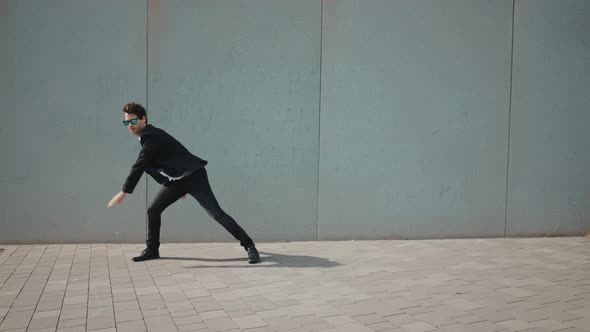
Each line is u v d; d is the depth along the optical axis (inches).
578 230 259.0
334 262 203.2
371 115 248.2
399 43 248.1
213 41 237.8
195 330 128.4
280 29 241.4
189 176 197.5
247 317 138.2
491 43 252.5
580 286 168.2
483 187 254.7
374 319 136.3
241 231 201.3
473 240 250.1
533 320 134.9
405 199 251.4
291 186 245.3
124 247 229.9
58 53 229.5
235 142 241.1
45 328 130.4
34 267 193.3
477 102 253.1
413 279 177.0
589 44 255.6
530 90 254.4
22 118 228.7
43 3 227.3
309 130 245.1
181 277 180.1
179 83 236.4
